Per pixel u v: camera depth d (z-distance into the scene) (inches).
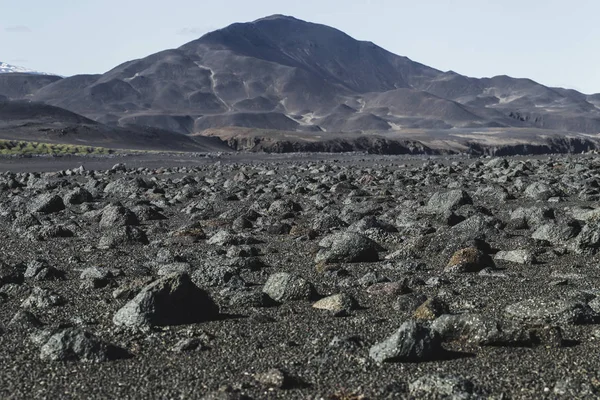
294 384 369.1
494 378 371.6
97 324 496.4
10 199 1417.3
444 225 933.2
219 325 486.9
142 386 377.4
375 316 503.8
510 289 571.2
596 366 385.4
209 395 346.9
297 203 1165.7
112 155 3818.9
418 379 355.6
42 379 391.2
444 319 442.9
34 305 554.6
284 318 503.5
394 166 2492.6
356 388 361.1
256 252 772.0
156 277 587.5
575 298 515.2
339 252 711.1
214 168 2524.6
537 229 824.3
